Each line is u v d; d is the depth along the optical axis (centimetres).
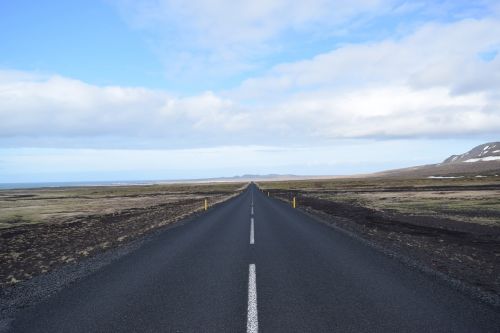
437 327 545
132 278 886
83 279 890
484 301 669
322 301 678
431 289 751
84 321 596
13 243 1831
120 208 4419
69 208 4656
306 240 1453
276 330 543
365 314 605
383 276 865
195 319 598
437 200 4084
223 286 796
